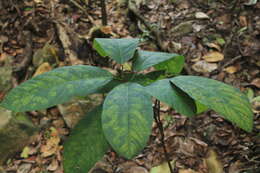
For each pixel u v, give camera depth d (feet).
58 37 6.15
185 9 7.15
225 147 4.32
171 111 4.97
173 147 4.43
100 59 5.93
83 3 7.35
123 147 1.64
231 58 5.68
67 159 2.02
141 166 4.27
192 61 5.77
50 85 1.95
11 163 4.47
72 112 4.94
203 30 6.43
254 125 4.43
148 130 1.69
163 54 2.24
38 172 4.35
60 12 6.86
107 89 2.07
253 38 5.91
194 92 1.86
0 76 5.47
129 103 1.78
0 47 6.01
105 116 1.73
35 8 6.73
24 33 6.28
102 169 4.23
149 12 7.23
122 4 7.46
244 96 1.89
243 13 6.56
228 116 1.79
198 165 4.13
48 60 5.85
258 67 5.32
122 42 2.25
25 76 5.72
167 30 6.68
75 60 5.81
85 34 6.54
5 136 4.54
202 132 4.58
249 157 4.05
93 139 2.04
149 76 2.23
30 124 4.85
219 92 1.87
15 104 1.87
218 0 7.19
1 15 6.44
